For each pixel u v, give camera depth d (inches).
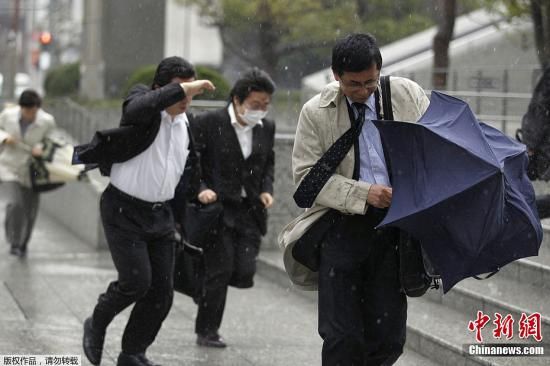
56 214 1103.0
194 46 1993.1
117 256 457.4
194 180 486.6
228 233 544.7
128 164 456.8
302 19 1536.7
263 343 558.6
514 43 1075.9
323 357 370.6
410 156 347.3
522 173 364.5
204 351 539.2
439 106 364.2
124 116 450.3
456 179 336.8
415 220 339.6
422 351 508.4
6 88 1921.8
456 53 1135.6
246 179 547.2
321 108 372.8
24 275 754.8
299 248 380.2
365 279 377.4
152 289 470.0
